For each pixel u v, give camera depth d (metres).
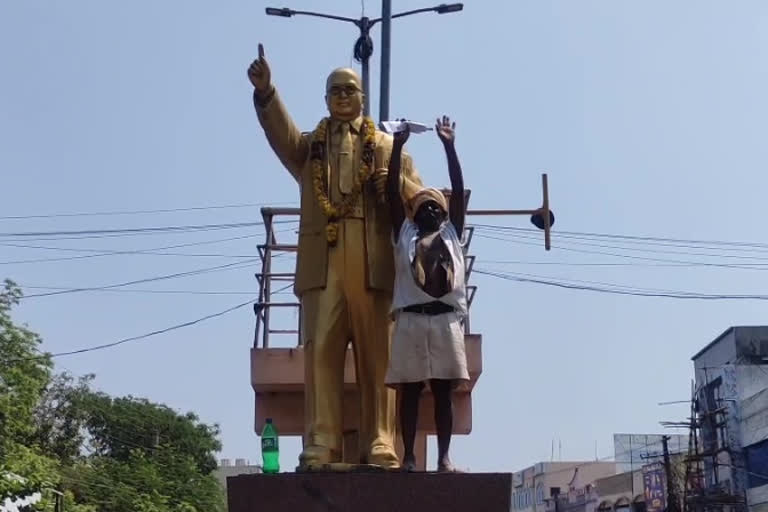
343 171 8.59
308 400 8.38
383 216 8.59
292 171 8.99
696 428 39.38
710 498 37.16
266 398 12.50
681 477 42.69
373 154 8.65
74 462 39.25
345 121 8.81
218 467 47.91
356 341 8.44
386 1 16.47
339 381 8.41
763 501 35.44
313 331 8.43
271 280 12.57
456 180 8.32
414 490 7.54
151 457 40.06
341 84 8.77
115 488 35.12
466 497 7.55
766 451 36.69
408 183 8.59
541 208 14.86
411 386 7.93
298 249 8.73
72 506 28.98
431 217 8.08
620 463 55.94
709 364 42.78
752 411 36.78
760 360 39.91
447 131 8.39
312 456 8.05
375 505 7.51
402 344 7.89
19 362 26.62
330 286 8.44
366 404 8.36
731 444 37.44
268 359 11.99
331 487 7.54
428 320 7.88
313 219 8.62
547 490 64.56
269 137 8.72
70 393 40.91
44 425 39.69
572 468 64.69
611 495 52.41
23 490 23.31
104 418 41.47
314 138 8.77
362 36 16.75
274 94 8.55
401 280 7.98
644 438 55.91
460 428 11.68
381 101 16.16
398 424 8.50
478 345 11.60
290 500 7.53
